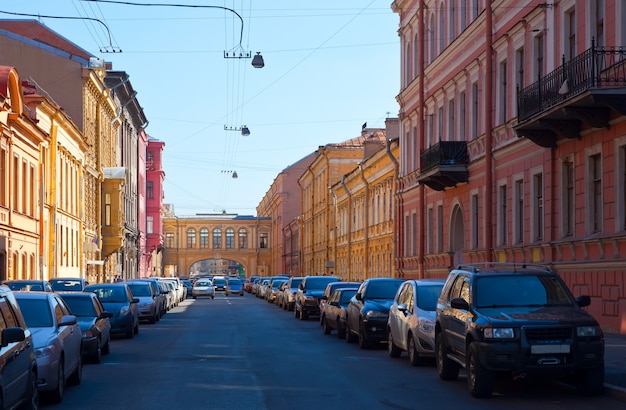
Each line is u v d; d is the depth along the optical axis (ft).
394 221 163.73
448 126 128.36
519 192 99.55
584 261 79.51
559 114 77.36
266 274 469.98
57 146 149.07
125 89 221.66
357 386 48.01
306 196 317.22
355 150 255.91
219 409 40.01
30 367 35.70
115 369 57.41
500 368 41.96
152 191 336.08
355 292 89.45
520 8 97.40
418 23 146.61
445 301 51.16
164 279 197.16
